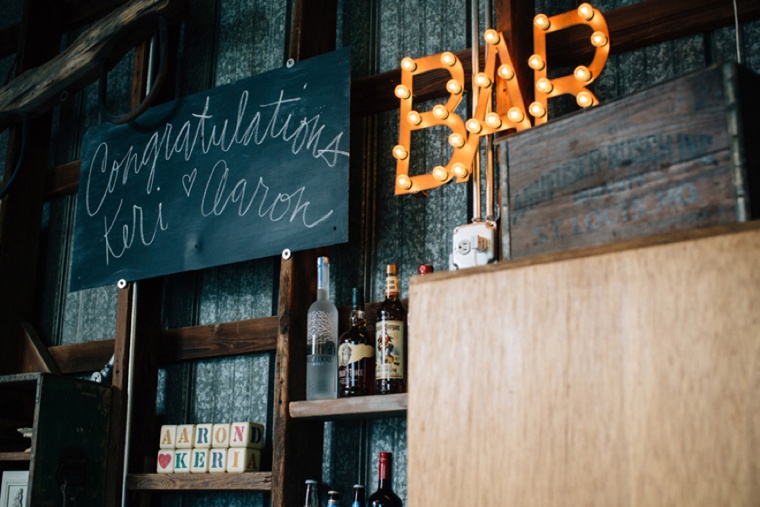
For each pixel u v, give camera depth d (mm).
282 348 2484
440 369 1238
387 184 2689
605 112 1287
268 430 2705
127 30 3139
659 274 1059
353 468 2490
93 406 2777
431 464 1215
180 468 2641
